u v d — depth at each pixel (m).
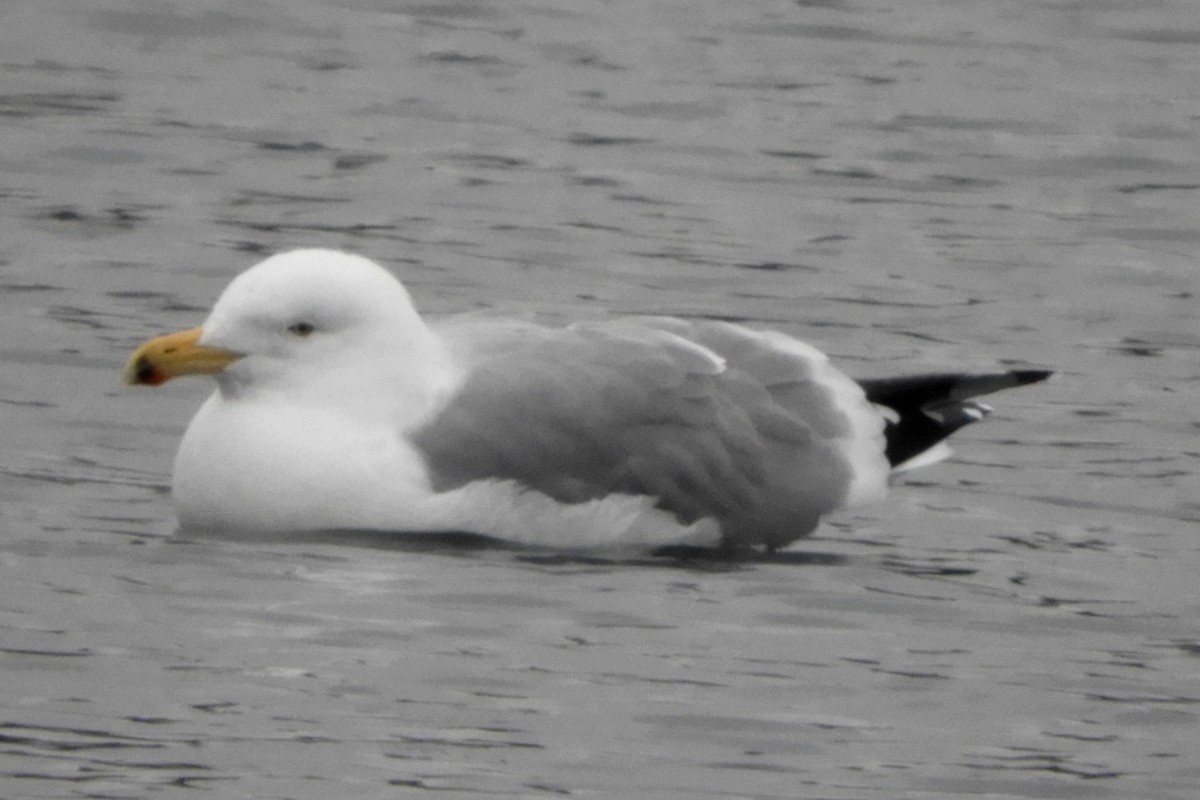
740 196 22.66
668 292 20.22
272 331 14.69
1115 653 13.52
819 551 15.19
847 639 13.55
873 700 12.73
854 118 24.72
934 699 12.77
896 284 20.64
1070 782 11.89
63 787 11.44
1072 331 19.80
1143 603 14.31
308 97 24.86
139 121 23.89
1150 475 16.81
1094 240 21.86
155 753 11.80
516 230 21.55
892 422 15.98
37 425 16.80
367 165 23.03
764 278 20.62
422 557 14.38
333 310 14.69
